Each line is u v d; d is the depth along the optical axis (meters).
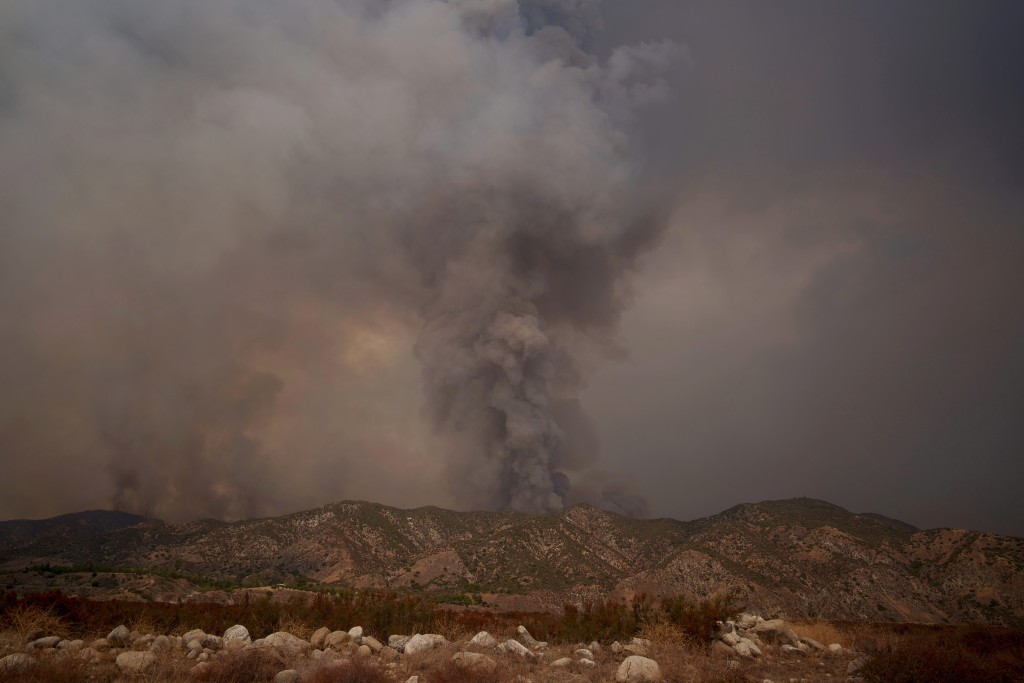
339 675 9.05
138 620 13.89
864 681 10.66
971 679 10.00
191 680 8.88
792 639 15.02
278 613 15.11
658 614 15.33
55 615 13.35
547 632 15.66
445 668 9.70
